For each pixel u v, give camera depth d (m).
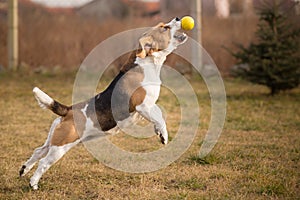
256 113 12.17
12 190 6.82
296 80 13.97
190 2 18.16
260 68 14.14
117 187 6.90
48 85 17.09
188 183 6.96
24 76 18.97
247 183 6.86
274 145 8.99
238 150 8.65
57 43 20.16
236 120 11.38
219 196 6.38
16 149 8.94
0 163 8.05
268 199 6.25
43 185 6.94
